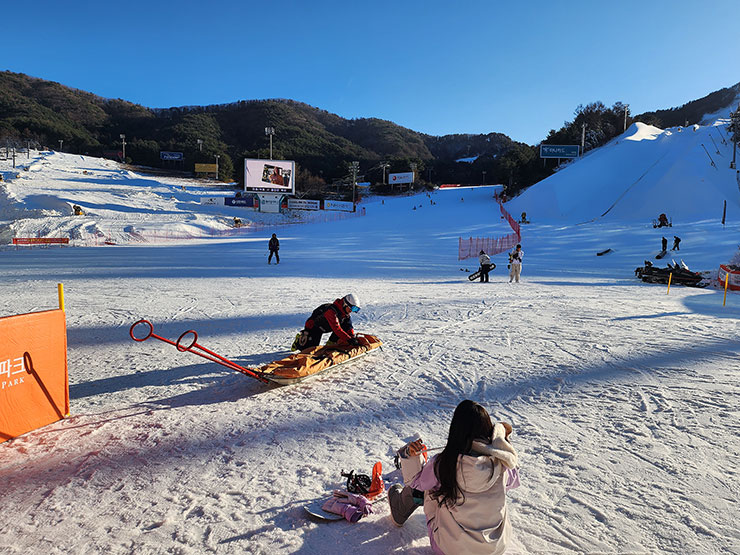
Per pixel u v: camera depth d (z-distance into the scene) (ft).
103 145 548.72
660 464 11.78
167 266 73.20
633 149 268.00
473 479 7.77
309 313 34.24
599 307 37.45
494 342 25.39
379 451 12.85
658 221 161.68
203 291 45.27
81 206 202.90
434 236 159.22
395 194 394.73
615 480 11.04
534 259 105.19
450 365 21.08
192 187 357.82
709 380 18.44
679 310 36.09
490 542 7.82
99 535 9.11
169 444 13.25
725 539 8.77
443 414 15.47
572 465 11.81
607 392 17.28
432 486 8.20
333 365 20.07
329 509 9.87
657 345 24.26
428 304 38.91
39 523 9.51
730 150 225.76
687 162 214.07
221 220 205.57
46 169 345.72
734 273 51.78
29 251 110.01
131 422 14.80
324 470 11.78
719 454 12.29
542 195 237.86
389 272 70.69
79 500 10.37
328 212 254.88
